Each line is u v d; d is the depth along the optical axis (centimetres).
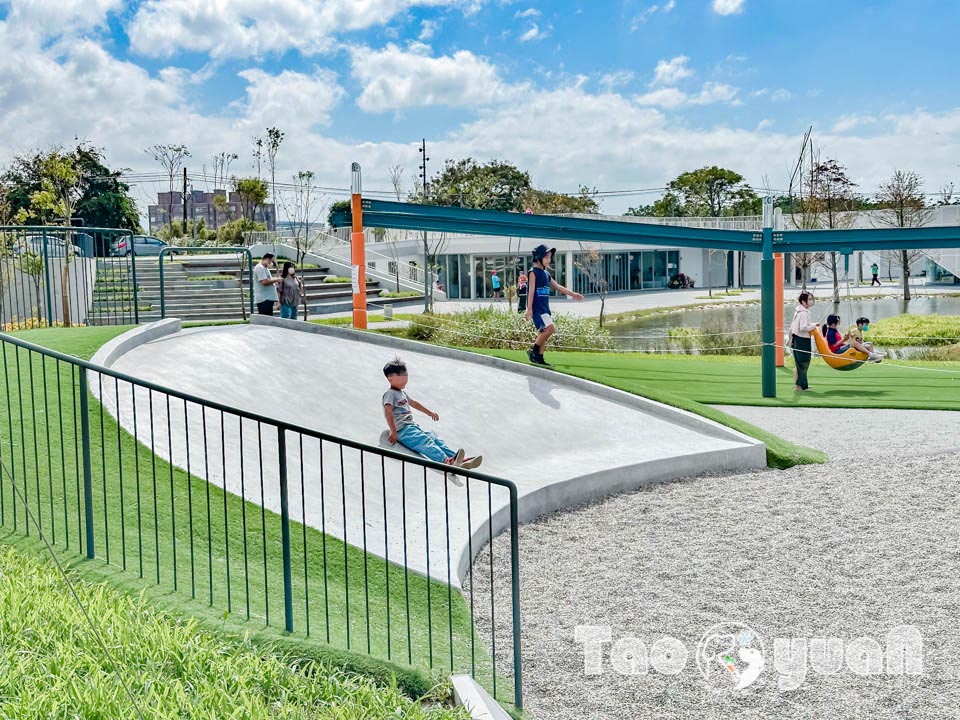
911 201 4888
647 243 1638
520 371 1356
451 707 425
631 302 4525
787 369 1872
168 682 375
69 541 562
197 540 623
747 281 6334
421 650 514
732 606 630
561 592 669
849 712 473
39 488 633
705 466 1034
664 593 661
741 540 779
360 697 400
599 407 1239
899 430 1233
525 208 6144
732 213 8425
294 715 372
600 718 470
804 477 980
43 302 1897
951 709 473
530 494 865
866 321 1758
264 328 1391
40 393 860
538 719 467
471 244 4691
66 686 361
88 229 1462
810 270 5806
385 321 2981
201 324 1412
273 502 753
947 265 4638
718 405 1455
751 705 483
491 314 2652
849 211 4762
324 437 475
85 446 534
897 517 812
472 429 1116
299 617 522
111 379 959
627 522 851
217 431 918
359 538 720
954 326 2873
